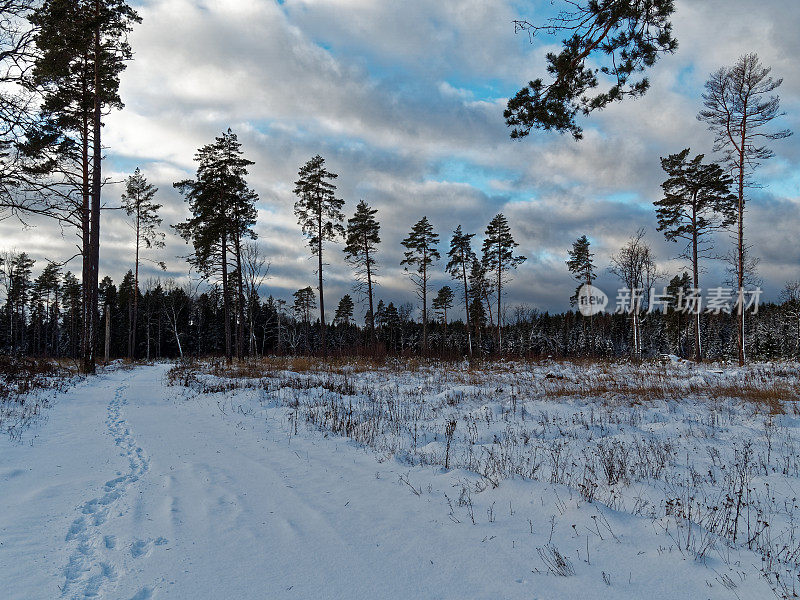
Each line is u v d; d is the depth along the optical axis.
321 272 32.78
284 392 14.75
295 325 70.75
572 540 4.14
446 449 7.52
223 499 5.26
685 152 29.19
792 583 3.31
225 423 9.99
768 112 23.42
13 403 11.15
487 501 5.16
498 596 3.27
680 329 55.81
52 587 3.30
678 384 15.50
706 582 3.40
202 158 28.39
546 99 7.25
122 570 3.60
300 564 3.74
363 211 37.16
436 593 3.31
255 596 3.25
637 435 8.84
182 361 33.75
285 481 5.96
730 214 27.33
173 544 4.08
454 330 77.88
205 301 64.31
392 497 5.37
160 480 5.96
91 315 20.89
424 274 41.59
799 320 51.50
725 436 8.48
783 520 4.55
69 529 4.36
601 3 6.05
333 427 9.44
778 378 16.27
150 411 11.71
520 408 12.05
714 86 24.12
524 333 66.50
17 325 63.59
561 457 7.29
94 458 6.98
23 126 10.68
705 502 5.02
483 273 45.88
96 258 20.70
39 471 6.19
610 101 6.95
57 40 11.92
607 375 19.55
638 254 32.72
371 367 25.92
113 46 19.95
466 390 16.09
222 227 28.36
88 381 18.30
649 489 5.48
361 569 3.67
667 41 6.23
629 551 3.89
